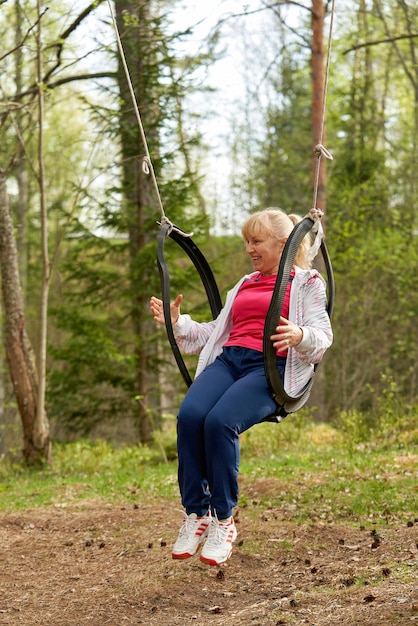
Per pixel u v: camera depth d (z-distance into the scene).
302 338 3.75
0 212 11.56
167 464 11.17
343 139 23.69
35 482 10.01
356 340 21.92
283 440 12.05
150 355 14.34
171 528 6.87
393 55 23.25
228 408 3.72
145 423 14.41
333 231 20.55
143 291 13.91
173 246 13.82
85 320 14.02
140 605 5.00
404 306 21.86
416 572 4.86
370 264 20.48
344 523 6.61
